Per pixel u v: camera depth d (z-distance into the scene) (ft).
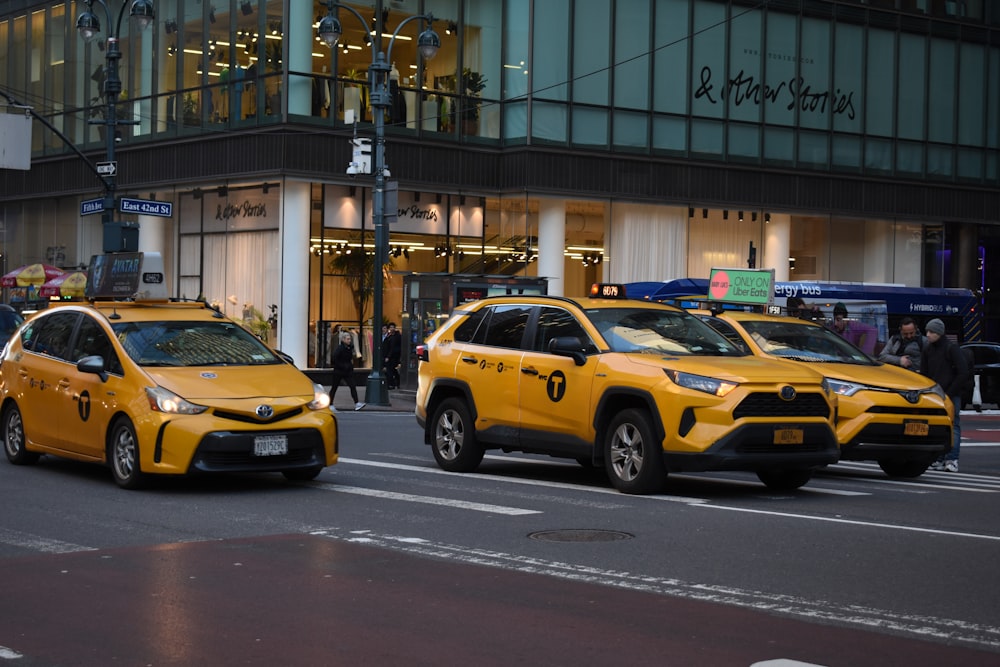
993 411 110.73
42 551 30.09
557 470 49.47
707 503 39.29
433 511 36.86
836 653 20.99
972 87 138.92
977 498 43.14
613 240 121.49
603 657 20.66
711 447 38.91
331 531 33.19
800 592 25.85
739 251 127.44
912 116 135.13
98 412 42.39
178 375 41.37
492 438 46.14
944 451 49.06
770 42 126.72
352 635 22.06
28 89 134.51
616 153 119.24
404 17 113.91
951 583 26.94
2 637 21.88
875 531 34.06
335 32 93.97
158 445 39.63
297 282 109.91
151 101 119.65
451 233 117.08
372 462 51.13
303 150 109.40
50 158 130.82
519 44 117.08
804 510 38.34
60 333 46.70
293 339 109.81
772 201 127.54
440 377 48.49
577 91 117.80
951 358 55.21
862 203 132.36
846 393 47.75
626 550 30.58
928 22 135.54
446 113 115.75
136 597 25.04
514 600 24.93
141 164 120.57
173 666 20.06
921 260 138.21
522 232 119.24
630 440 41.09
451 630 22.44
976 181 139.33
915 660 20.62
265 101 109.91
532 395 44.47
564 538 32.27
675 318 45.21
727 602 24.88
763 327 53.11
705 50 123.34
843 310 76.69
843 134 131.03
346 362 92.63
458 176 116.06
